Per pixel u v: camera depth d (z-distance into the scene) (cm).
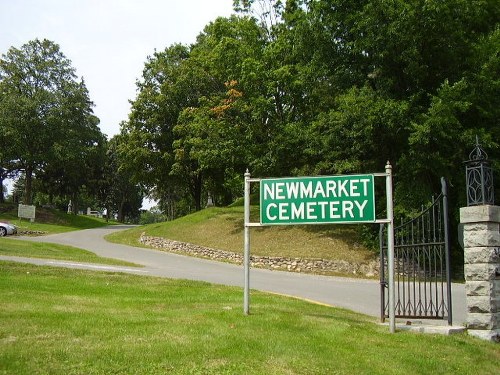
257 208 3728
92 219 6488
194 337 691
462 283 1995
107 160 7300
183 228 3344
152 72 4738
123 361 585
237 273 1952
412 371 638
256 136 3023
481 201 853
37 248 2298
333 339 737
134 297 1077
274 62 2931
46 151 5472
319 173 2798
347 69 2608
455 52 2272
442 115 2017
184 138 4256
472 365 692
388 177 832
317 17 2570
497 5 2464
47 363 562
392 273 827
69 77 5794
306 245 2484
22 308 828
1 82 5525
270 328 775
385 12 2211
